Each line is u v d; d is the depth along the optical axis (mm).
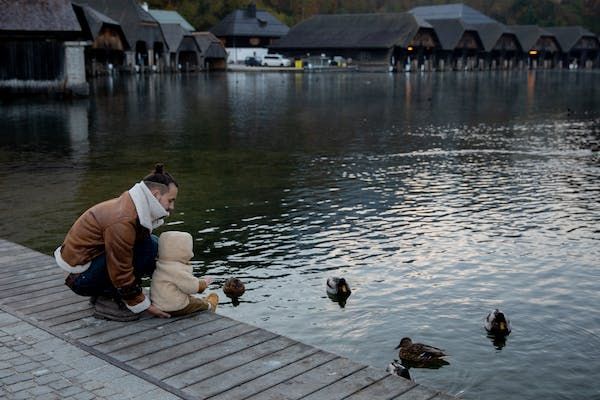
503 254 12195
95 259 6395
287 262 11719
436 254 12172
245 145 26328
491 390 7445
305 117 37438
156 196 6348
